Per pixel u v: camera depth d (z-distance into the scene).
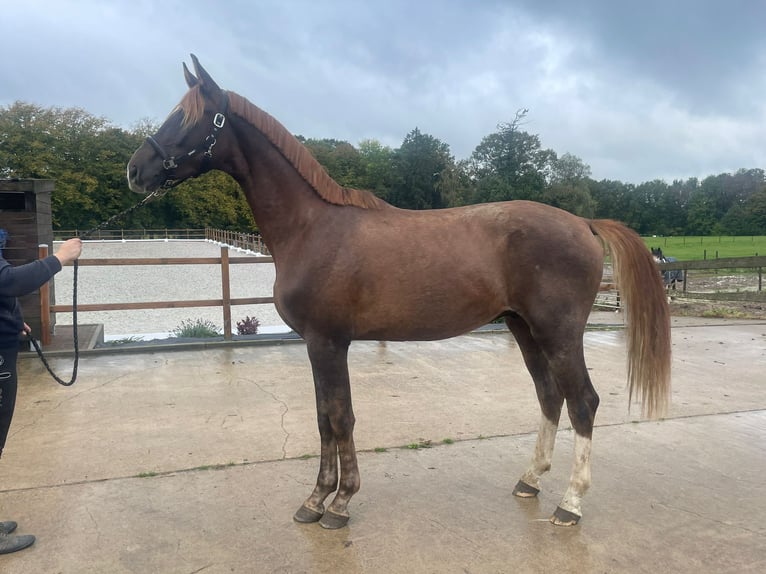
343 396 2.54
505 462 3.31
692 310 10.65
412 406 4.47
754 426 3.99
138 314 12.36
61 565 2.19
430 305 2.53
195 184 53.50
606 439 3.71
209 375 5.48
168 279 18.69
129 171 2.52
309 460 3.31
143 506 2.71
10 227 6.25
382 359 6.40
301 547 2.35
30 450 3.46
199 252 29.91
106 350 6.44
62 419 4.09
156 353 6.56
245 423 4.00
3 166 48.72
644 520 2.58
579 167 47.84
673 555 2.28
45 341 6.56
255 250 31.48
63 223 50.16
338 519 2.51
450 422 4.05
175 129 2.51
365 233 2.53
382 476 3.10
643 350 2.65
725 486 2.96
